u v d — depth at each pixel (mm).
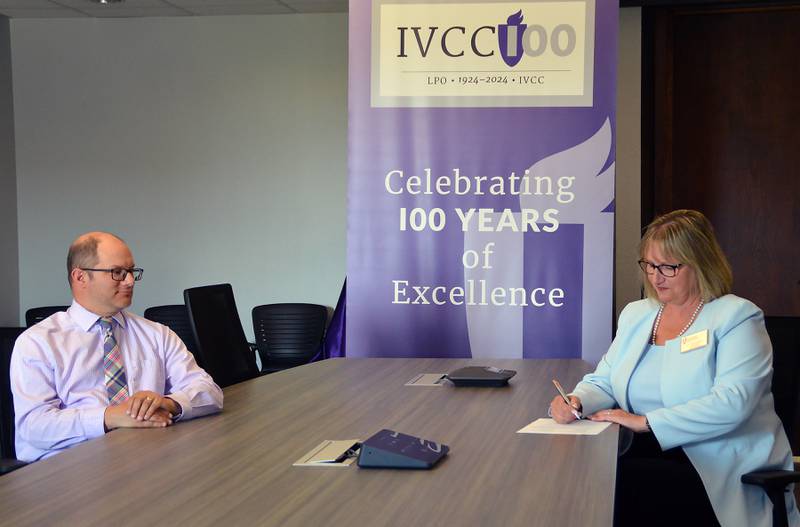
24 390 2537
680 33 6043
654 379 2551
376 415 2469
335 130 6672
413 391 2859
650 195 6105
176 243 6914
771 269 6023
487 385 2934
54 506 1608
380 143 3715
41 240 7086
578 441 2154
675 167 6098
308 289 6797
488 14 3623
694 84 6043
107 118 6934
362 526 1491
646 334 2631
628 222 6086
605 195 3637
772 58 5934
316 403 2652
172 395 2430
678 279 2512
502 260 3691
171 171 6883
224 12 6629
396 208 3725
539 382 3037
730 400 2291
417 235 3721
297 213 6766
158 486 1744
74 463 1938
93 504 1621
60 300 7105
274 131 6746
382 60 3686
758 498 2312
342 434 2225
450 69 3662
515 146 3652
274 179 6773
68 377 2631
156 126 6879
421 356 3744
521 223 3674
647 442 2816
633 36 5992
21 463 2422
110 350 2711
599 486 1745
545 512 1576
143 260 6965
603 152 3623
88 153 6977
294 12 6602
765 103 5965
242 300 6875
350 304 3771
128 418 2326
